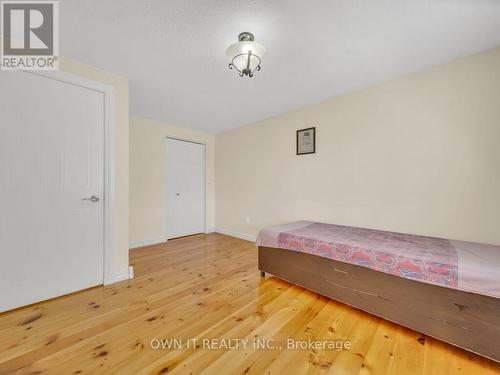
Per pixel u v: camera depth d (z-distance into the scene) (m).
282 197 3.35
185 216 4.20
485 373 1.14
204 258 2.93
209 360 1.21
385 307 1.55
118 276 2.19
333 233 2.18
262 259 2.35
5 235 1.63
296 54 1.82
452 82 1.93
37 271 1.76
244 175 3.97
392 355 1.26
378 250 1.61
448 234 1.98
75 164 1.93
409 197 2.18
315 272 1.94
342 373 1.14
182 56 1.86
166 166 3.90
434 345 1.35
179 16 1.42
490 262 1.32
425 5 1.31
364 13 1.37
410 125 2.16
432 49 1.75
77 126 1.94
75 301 1.81
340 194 2.69
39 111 1.75
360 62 1.95
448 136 1.96
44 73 1.77
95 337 1.38
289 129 3.23
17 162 1.67
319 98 2.75
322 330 1.48
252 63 1.65
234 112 3.27
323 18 1.42
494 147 1.77
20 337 1.38
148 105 3.00
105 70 2.09
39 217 1.77
